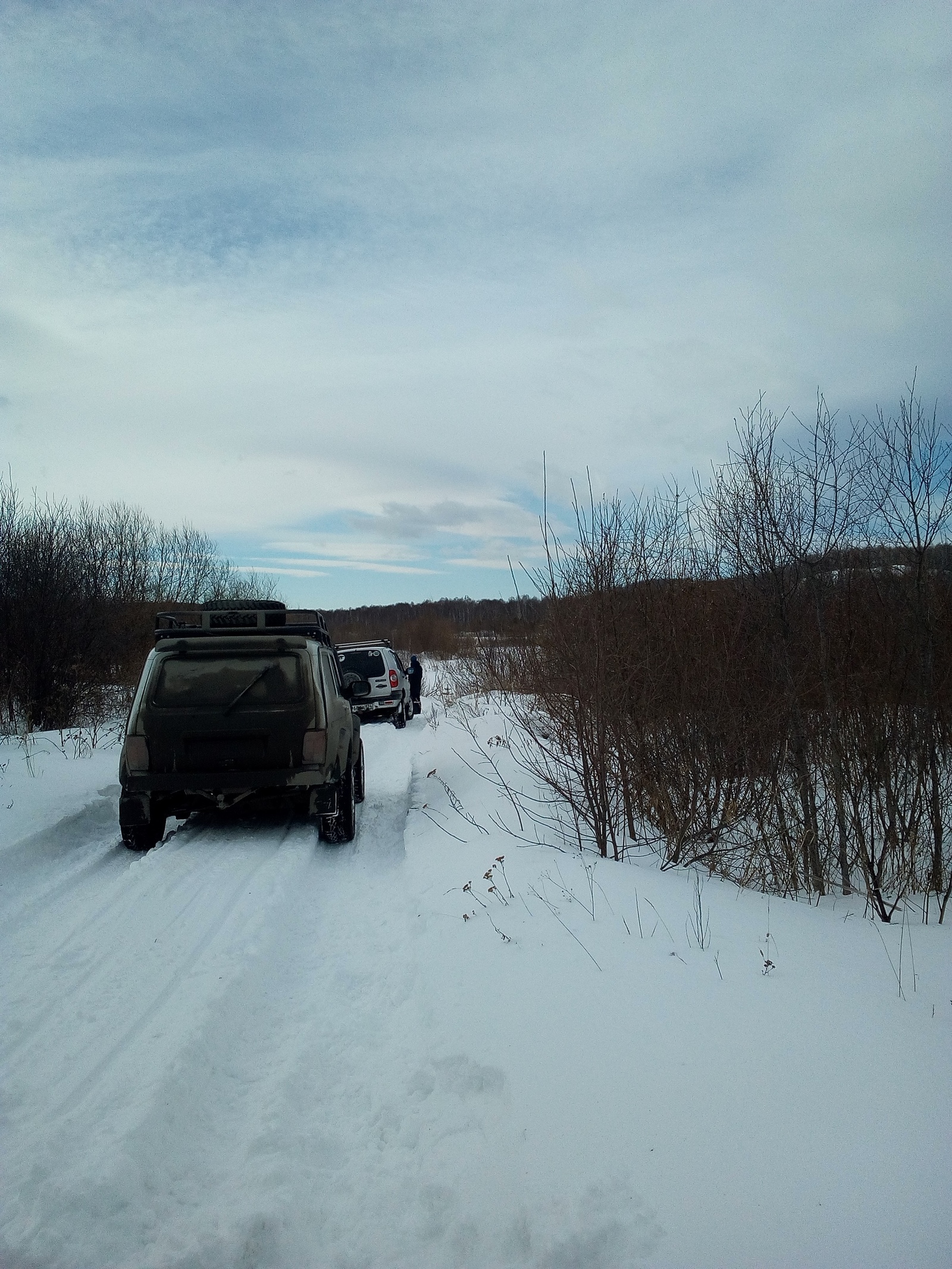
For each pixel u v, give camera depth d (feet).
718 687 21.90
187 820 27.81
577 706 21.56
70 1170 8.69
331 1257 8.02
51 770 32.83
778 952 13.24
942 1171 7.50
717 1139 8.36
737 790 21.95
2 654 48.73
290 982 14.49
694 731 22.03
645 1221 7.43
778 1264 6.69
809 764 21.79
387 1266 7.86
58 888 19.36
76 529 62.64
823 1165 7.76
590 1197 7.82
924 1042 9.97
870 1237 6.82
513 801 23.17
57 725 49.03
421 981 13.75
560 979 12.65
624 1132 8.71
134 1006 12.64
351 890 20.20
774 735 21.76
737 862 21.57
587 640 21.63
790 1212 7.24
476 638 57.16
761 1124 8.50
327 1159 9.55
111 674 56.75
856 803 20.15
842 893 20.57
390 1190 8.93
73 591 52.90
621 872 18.29
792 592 22.07
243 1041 12.29
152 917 16.79
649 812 22.67
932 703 19.88
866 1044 9.95
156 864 20.92
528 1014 11.68
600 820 20.56
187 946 15.14
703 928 14.43
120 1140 9.14
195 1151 9.56
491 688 48.19
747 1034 10.36
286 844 23.49
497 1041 11.11
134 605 68.59
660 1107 9.01
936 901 19.48
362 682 30.94
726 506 24.27
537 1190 8.14
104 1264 7.72
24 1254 7.68
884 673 20.57
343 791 24.95
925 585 20.08
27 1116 9.75
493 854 20.30
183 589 87.10
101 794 30.12
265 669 23.88
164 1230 8.21
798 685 21.65
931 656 19.90
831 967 12.61
